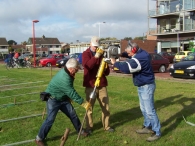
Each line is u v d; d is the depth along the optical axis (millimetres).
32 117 6625
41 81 13477
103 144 4902
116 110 7113
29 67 27906
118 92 9445
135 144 4891
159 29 41031
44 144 4895
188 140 4957
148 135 5324
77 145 4840
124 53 5461
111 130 5508
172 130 5535
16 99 8820
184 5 36906
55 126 5836
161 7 39844
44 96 4734
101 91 5359
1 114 6938
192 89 10172
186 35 37469
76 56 28578
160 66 18609
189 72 13477
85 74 5297
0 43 95938
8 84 12773
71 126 5852
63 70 4707
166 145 4773
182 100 8180
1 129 5781
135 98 8234
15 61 27969
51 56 30953
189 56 15602
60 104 4871
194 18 36562
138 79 4977
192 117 6258
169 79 13742
